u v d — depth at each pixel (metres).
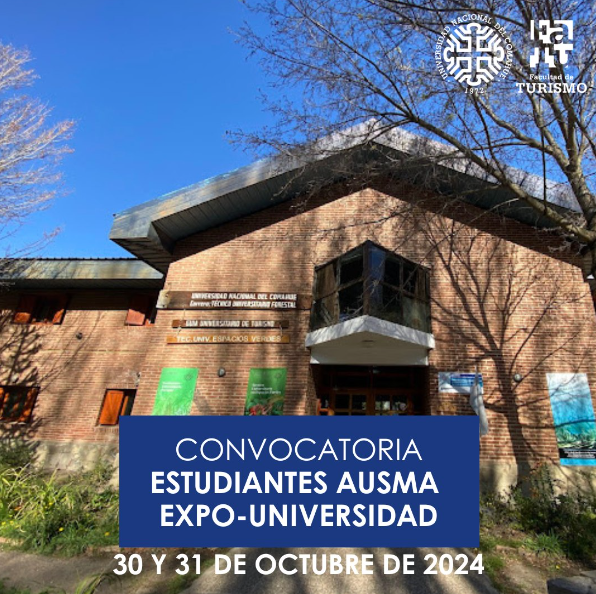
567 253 10.05
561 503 6.71
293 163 8.81
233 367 9.84
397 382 10.48
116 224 10.46
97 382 12.57
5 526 6.24
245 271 10.84
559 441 8.45
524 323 9.53
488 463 8.37
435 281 10.15
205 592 4.61
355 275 9.28
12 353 13.23
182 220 10.70
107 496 7.71
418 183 10.08
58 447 11.79
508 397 8.91
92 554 5.73
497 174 7.07
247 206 11.16
